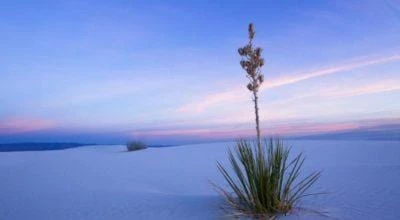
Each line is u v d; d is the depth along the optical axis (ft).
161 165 62.54
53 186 41.57
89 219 23.39
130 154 99.66
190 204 24.70
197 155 81.71
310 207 21.22
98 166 66.59
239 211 20.45
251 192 20.30
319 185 29.30
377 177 31.68
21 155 120.57
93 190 35.96
